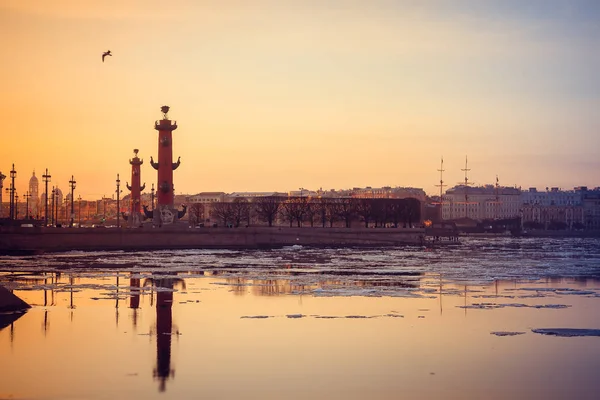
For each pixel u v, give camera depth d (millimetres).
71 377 65188
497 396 61094
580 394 61656
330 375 66625
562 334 84688
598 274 162875
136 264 179625
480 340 81125
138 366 69062
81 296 114312
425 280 146000
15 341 79250
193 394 60781
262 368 68688
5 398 59500
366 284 137125
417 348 77125
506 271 170125
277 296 116688
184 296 115562
